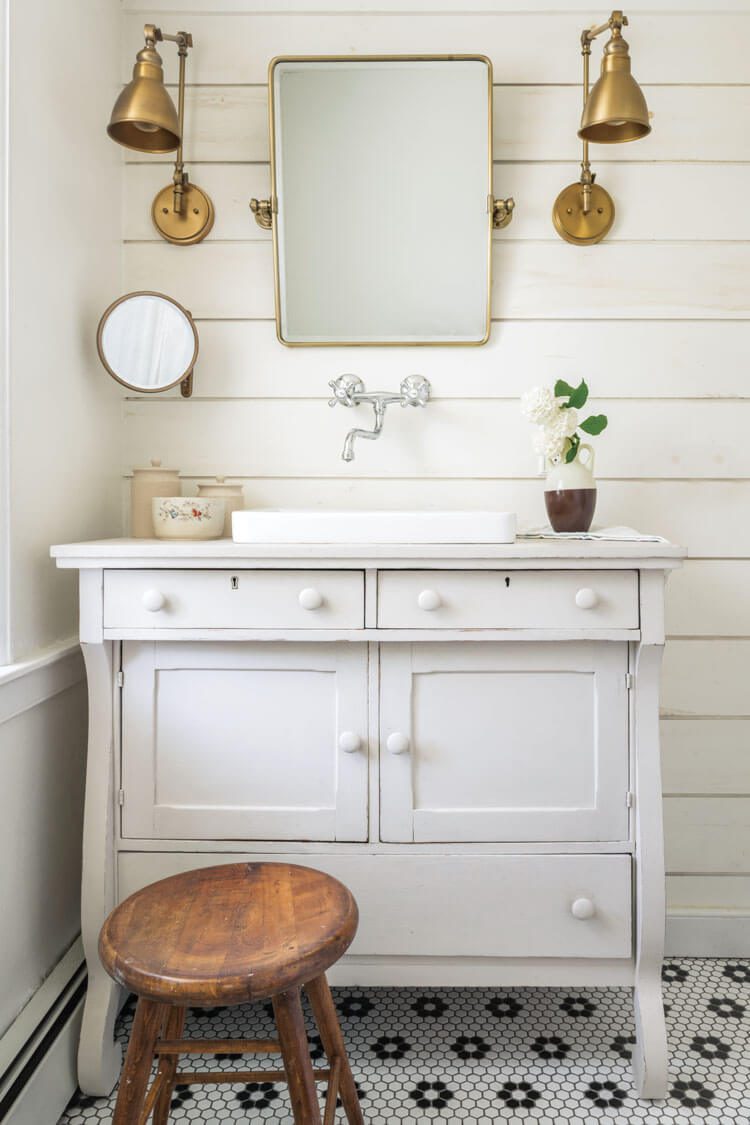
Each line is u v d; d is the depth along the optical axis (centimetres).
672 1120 132
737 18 177
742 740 182
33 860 138
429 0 177
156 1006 97
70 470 155
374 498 182
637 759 137
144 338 168
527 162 179
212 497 170
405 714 137
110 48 173
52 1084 129
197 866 138
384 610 133
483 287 178
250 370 181
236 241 180
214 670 138
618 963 139
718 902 183
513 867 137
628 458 181
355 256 178
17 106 131
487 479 181
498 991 168
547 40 177
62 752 152
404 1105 134
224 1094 139
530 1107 134
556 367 180
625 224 179
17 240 132
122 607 134
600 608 134
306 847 138
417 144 176
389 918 137
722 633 181
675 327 180
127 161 180
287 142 176
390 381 181
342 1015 159
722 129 178
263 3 178
